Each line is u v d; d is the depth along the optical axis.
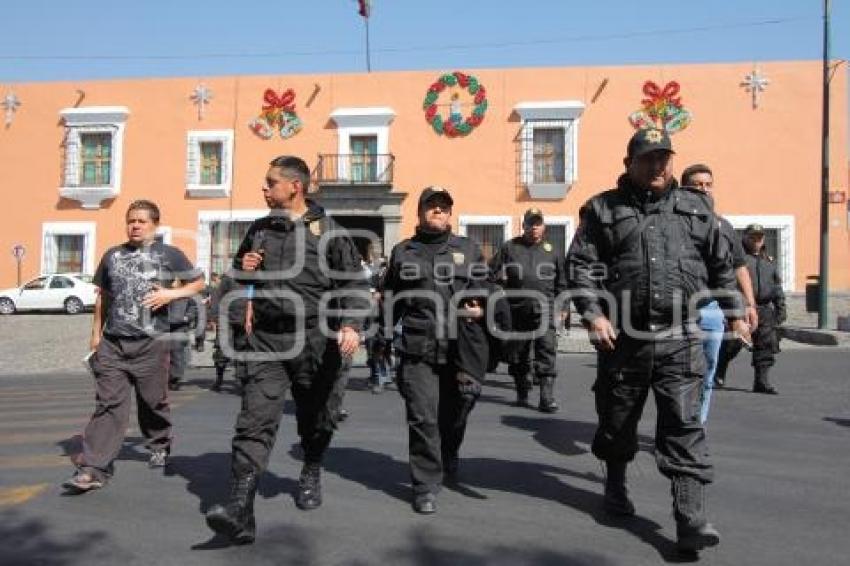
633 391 3.80
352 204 21.84
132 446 5.93
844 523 3.96
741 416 6.97
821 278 15.82
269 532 3.83
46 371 12.08
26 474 5.04
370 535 3.79
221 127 23.38
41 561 3.44
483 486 4.69
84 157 24.22
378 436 6.31
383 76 22.78
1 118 24.36
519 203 22.11
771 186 21.31
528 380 7.80
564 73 22.08
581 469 5.12
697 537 3.39
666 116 21.61
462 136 22.41
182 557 3.48
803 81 21.28
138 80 23.78
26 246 24.12
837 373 9.74
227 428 6.76
